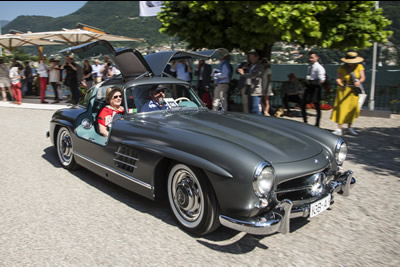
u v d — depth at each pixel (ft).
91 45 12.66
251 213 8.73
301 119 30.55
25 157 18.17
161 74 15.33
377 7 32.86
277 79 47.73
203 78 31.42
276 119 13.52
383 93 37.04
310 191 9.91
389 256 9.12
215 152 9.07
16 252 9.04
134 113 12.88
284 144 10.48
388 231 10.53
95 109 15.67
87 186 14.02
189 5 27.91
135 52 13.98
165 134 10.52
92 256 8.89
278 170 9.15
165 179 10.91
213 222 9.52
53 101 44.27
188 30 30.89
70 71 38.93
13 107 37.76
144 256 8.93
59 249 9.21
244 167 8.57
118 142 11.80
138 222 10.90
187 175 10.07
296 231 10.48
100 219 11.07
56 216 11.24
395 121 30.81
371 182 14.92
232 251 9.27
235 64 48.93
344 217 11.48
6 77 41.65
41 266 8.41
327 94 36.09
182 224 10.36
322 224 10.97
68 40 46.55
